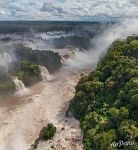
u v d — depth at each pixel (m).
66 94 166.25
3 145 120.06
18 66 196.38
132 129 101.56
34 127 132.00
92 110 128.50
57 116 140.25
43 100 159.50
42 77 195.88
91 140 111.88
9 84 173.12
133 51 151.88
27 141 122.31
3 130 129.62
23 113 144.50
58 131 124.19
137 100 109.88
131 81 122.81
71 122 131.88
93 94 134.62
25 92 176.00
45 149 113.00
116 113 110.62
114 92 132.00
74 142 115.94
